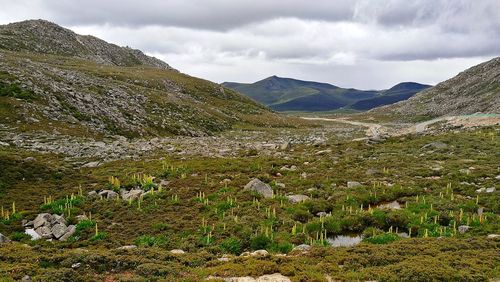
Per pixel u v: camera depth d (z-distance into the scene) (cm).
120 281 1300
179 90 11844
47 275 1294
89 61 13375
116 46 19062
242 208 2300
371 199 2512
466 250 1609
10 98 5038
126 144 4719
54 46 14400
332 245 1903
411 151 4038
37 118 4875
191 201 2444
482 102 14975
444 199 2419
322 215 2250
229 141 6062
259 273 1395
